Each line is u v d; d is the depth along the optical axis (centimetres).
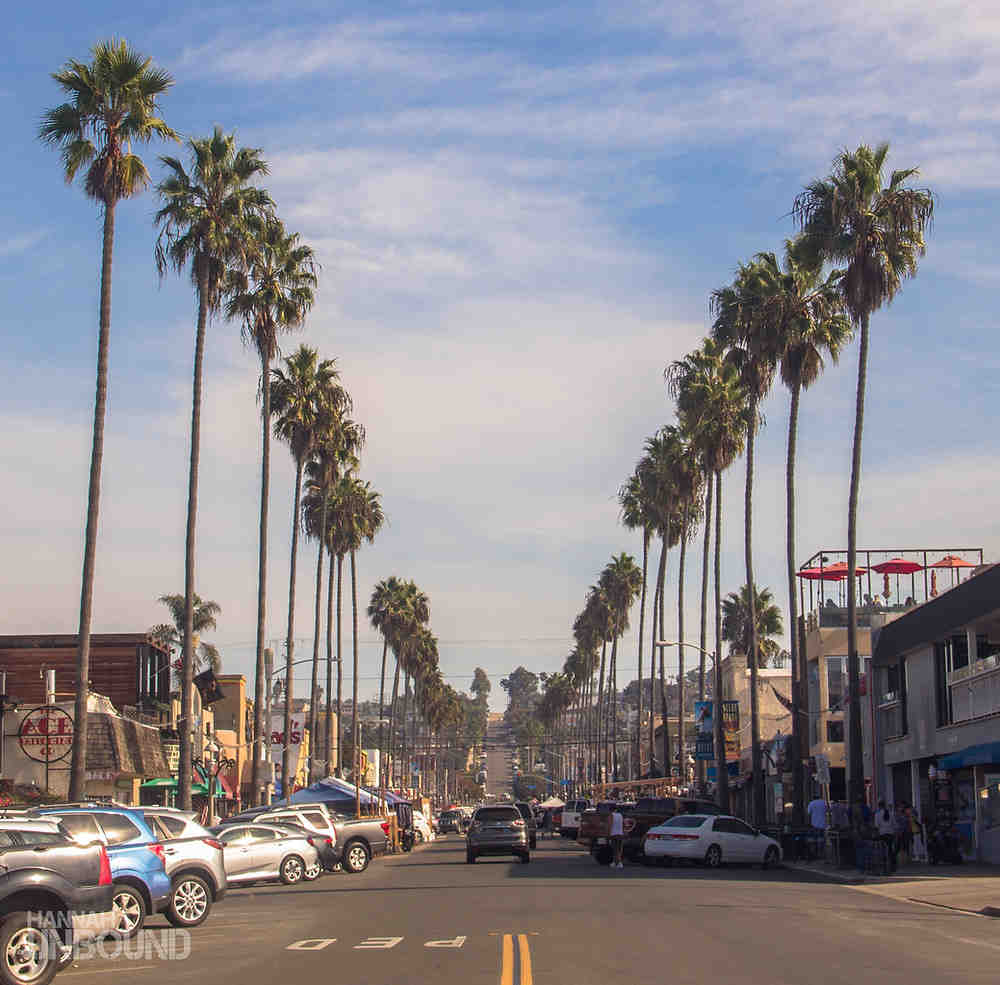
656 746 11481
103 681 5394
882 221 3834
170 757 5191
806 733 5856
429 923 2042
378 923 2075
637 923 1984
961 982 1366
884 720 4847
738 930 1884
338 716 7862
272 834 3288
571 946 1669
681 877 3272
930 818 4344
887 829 3431
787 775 6234
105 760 4381
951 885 2892
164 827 2108
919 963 1531
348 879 3456
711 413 5728
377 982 1370
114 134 3381
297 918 2223
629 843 4044
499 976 1386
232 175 4356
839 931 1897
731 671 8169
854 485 3844
